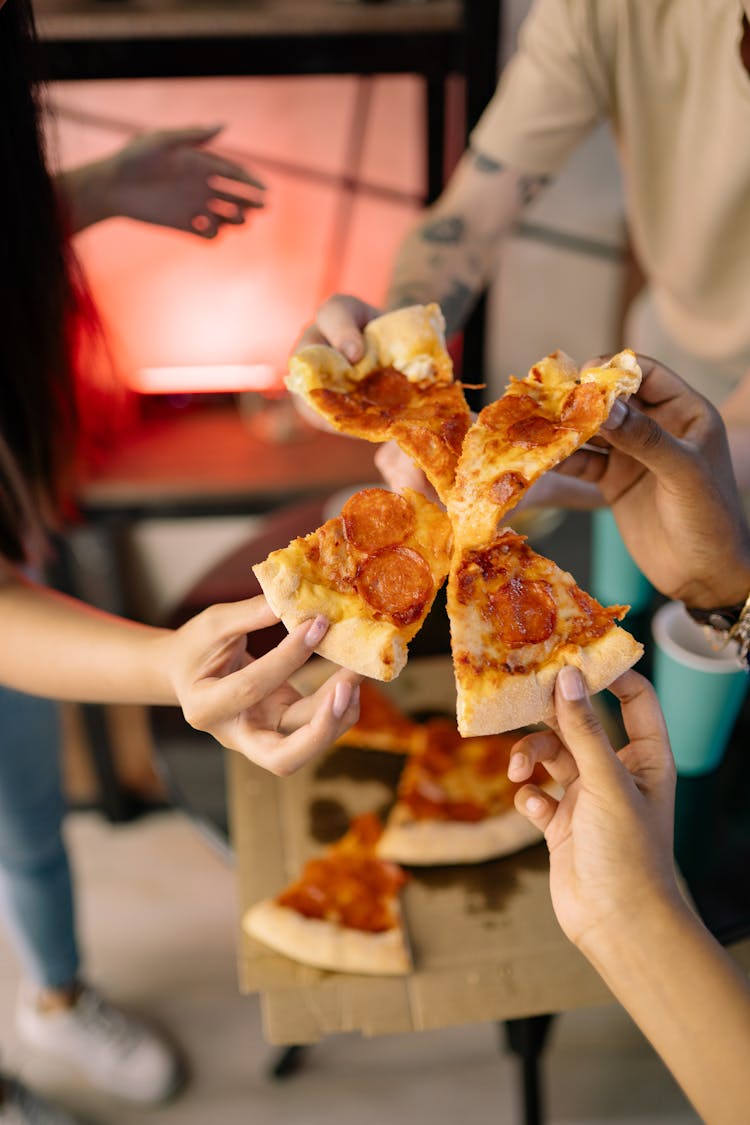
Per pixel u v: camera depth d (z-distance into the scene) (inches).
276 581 28.5
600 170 62.0
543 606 28.3
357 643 28.2
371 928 36.5
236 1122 52.7
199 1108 53.4
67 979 54.4
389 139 60.0
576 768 29.6
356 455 65.8
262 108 58.2
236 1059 55.1
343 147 60.1
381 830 39.4
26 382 38.9
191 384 67.1
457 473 28.9
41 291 37.8
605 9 39.2
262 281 64.1
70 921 52.7
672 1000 26.5
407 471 33.4
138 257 61.9
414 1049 54.9
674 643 38.1
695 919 27.1
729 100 38.3
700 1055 26.1
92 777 68.0
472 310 60.2
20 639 34.3
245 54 49.5
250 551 51.1
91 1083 54.9
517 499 28.3
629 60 39.9
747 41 37.4
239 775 41.3
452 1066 54.2
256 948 36.6
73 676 32.8
